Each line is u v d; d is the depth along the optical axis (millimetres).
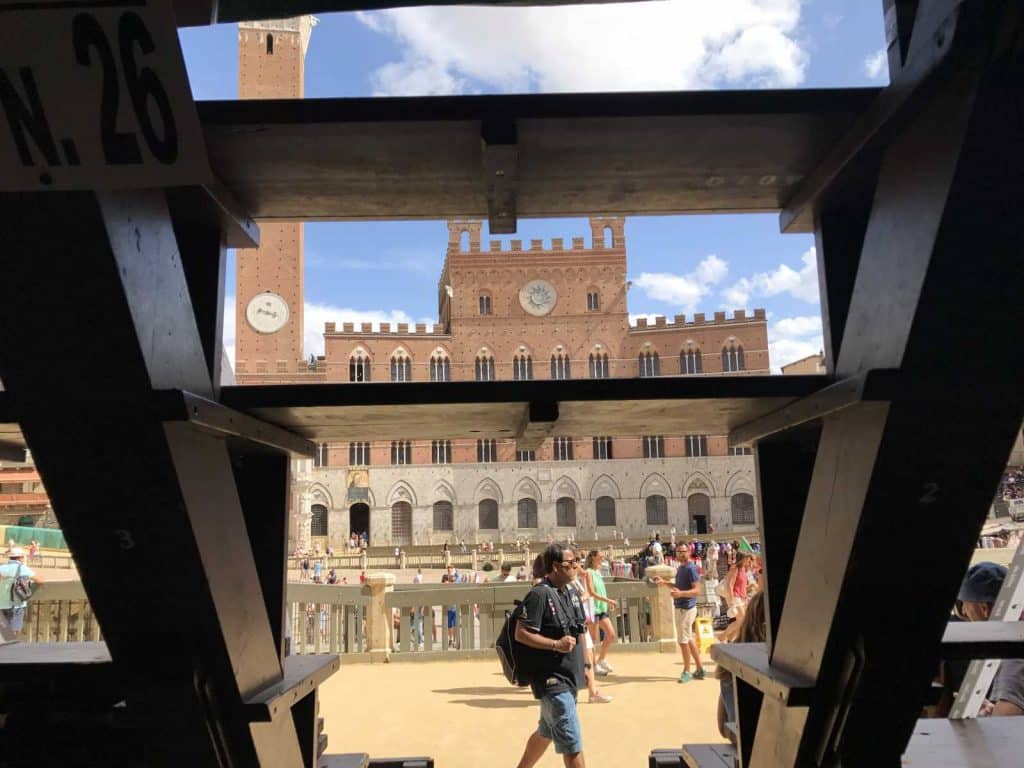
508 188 2031
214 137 1819
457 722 7609
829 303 2199
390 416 2258
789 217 2350
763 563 2578
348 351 62219
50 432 1521
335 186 2146
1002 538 28922
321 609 12031
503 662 5023
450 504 61750
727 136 1888
